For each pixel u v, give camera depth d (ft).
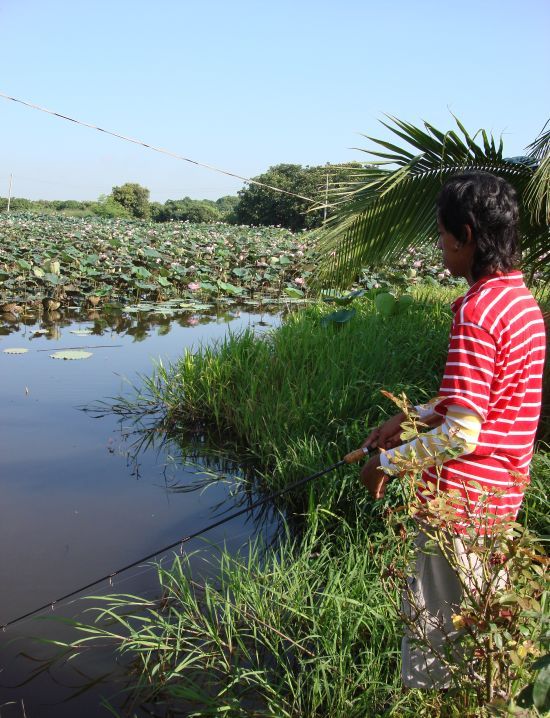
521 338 5.83
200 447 16.51
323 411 15.38
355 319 21.95
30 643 9.30
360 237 16.49
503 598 5.16
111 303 35.37
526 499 11.07
